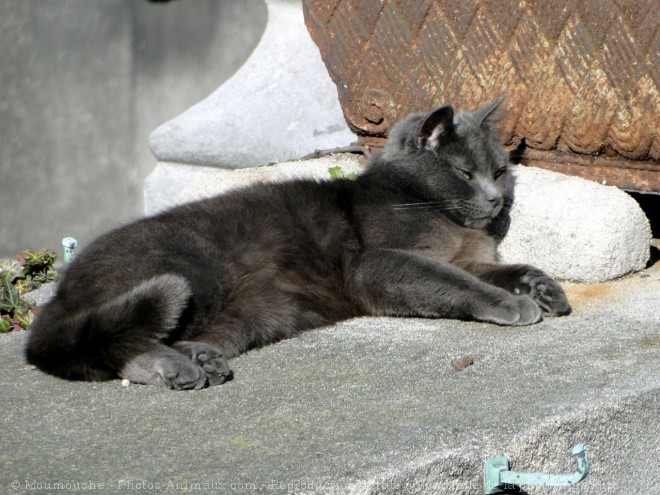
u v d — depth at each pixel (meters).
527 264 7.97
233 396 6.09
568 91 8.66
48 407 5.96
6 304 8.43
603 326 7.18
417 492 5.10
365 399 5.96
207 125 12.57
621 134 8.44
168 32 15.63
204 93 15.48
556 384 6.10
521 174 8.84
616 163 8.71
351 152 10.53
